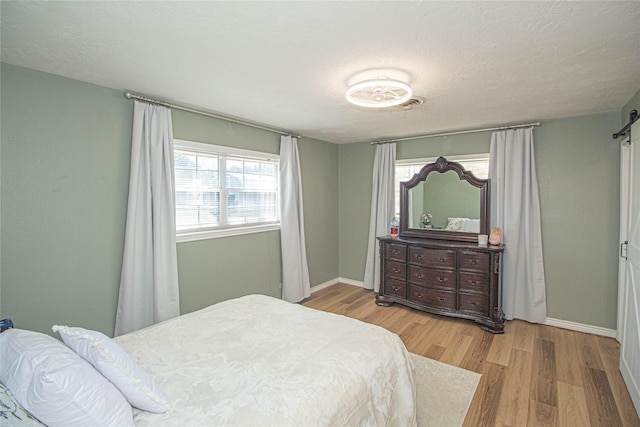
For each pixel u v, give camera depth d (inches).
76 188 92.7
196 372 55.6
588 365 102.1
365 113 125.5
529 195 137.4
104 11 55.9
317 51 72.0
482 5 54.1
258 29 62.4
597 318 127.3
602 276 126.2
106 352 43.8
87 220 95.1
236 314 83.0
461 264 136.7
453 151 160.7
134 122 101.9
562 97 104.8
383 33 63.9
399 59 76.0
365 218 195.0
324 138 182.7
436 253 142.9
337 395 50.6
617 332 121.0
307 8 55.1
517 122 138.3
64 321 91.4
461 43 68.1
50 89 86.7
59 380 36.1
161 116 108.2
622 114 117.3
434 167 158.6
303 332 71.9
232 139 136.6
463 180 151.2
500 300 136.6
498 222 143.9
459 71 83.0
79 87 91.9
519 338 122.7
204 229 129.2
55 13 56.5
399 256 155.7
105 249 99.2
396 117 131.8
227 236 136.3
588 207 128.2
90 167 95.2
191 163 124.8
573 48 70.2
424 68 81.0
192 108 118.3
